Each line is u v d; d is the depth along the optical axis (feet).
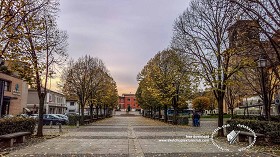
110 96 183.21
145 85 148.87
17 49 35.19
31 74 55.31
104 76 154.71
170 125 114.83
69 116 116.37
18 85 155.94
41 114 61.21
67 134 67.77
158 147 43.29
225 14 56.39
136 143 48.67
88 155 35.60
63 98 279.28
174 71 113.50
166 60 118.93
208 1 60.54
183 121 117.70
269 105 70.28
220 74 56.13
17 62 38.88
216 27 59.57
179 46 91.09
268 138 46.65
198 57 62.90
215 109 289.74
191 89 112.16
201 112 240.12
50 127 97.35
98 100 157.38
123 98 494.59
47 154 36.14
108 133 71.26
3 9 33.24
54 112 248.32
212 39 60.95
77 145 45.78
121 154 36.52
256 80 77.77
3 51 33.65
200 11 63.16
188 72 66.13
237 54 52.39
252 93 105.40
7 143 44.06
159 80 118.83
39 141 51.78
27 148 41.75
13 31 33.35
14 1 33.47
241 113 174.09
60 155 35.42
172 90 113.50
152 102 158.40
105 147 43.39
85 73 126.11
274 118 79.41
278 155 34.96
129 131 78.74
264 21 35.32
